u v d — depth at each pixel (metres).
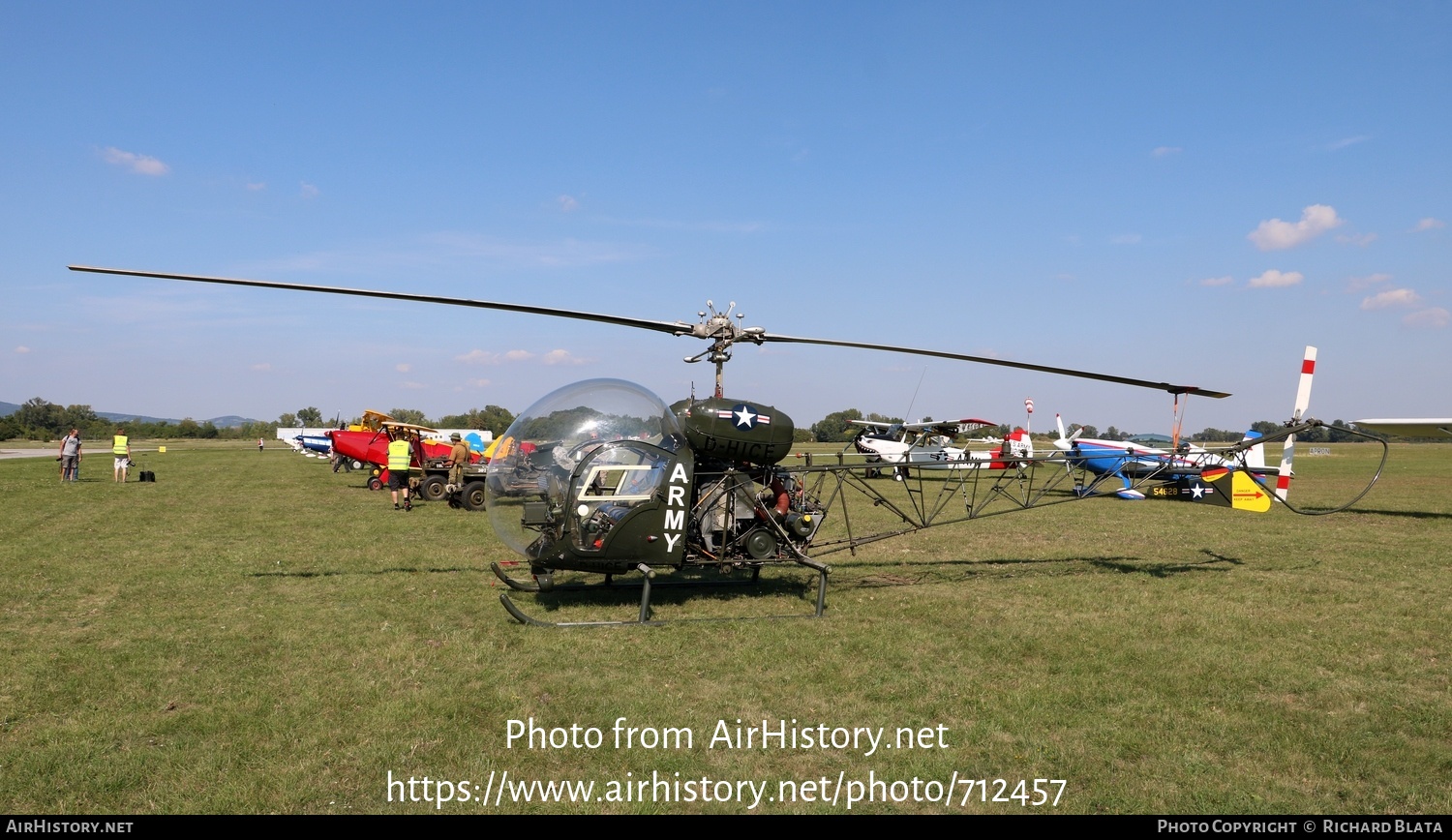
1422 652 6.34
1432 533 13.32
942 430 31.53
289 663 5.73
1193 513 16.45
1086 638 6.60
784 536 7.57
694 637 6.49
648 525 7.02
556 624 6.70
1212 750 4.46
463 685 5.31
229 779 3.97
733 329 7.16
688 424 7.40
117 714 4.75
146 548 10.77
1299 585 8.81
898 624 6.95
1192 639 6.61
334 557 10.05
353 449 21.52
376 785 3.94
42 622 6.84
